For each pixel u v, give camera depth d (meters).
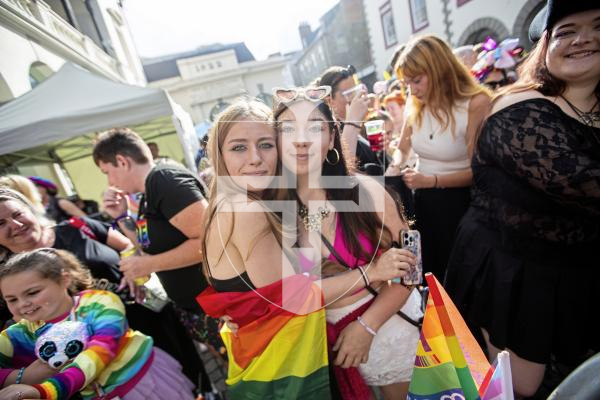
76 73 3.86
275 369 0.83
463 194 1.76
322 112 0.68
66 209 4.11
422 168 1.91
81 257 1.47
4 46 4.93
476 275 1.25
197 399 1.78
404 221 0.98
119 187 1.60
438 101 1.62
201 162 0.85
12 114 3.43
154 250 1.48
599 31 0.80
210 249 0.79
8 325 1.24
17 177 1.83
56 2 8.29
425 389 0.73
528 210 0.99
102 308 1.24
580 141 0.89
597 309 1.04
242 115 0.65
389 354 1.03
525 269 1.07
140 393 1.31
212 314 0.85
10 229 1.30
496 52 2.63
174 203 1.34
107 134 1.57
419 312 1.11
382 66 11.12
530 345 1.09
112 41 11.70
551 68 0.90
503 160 0.99
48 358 1.08
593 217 0.89
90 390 1.22
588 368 0.51
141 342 1.38
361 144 0.88
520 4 6.97
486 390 0.61
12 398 0.90
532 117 0.91
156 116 3.74
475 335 1.51
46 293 1.13
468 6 8.33
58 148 6.33
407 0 9.92
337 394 0.94
